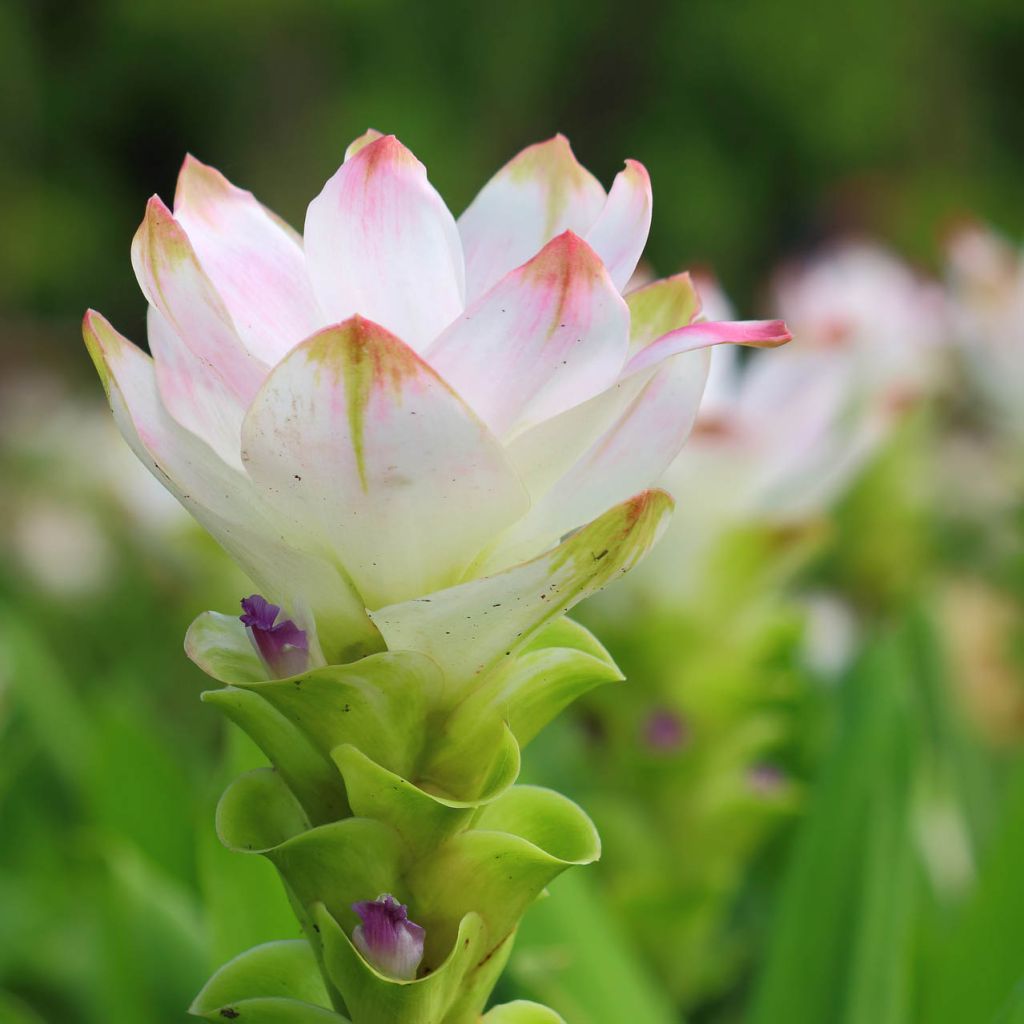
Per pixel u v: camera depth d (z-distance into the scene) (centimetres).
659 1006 66
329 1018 54
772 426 80
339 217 53
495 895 54
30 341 279
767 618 81
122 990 66
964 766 86
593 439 53
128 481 144
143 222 52
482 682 54
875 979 64
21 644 97
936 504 129
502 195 56
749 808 78
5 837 89
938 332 126
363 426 51
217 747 141
